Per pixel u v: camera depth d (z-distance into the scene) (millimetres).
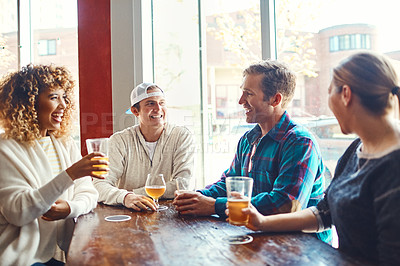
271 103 1824
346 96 1168
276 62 1854
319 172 1759
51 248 1774
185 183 2230
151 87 2438
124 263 1103
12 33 3451
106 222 1609
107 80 3029
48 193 1614
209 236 1364
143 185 2436
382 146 1124
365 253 1164
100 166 1653
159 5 3139
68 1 3348
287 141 1712
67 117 1989
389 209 1024
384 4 2174
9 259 1572
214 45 3016
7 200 1607
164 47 3152
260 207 1565
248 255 1152
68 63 3363
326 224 1416
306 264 1072
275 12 2740
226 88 2998
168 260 1121
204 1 3023
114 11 3016
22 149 1752
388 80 1125
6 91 1784
